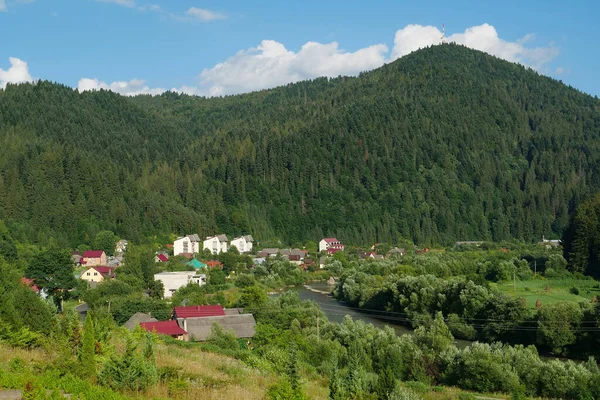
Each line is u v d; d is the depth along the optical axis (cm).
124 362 2503
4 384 2109
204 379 2909
